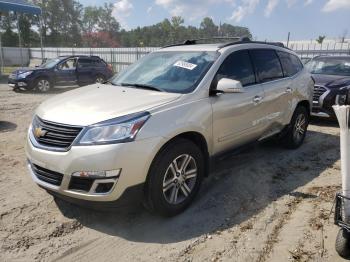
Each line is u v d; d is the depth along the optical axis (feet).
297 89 19.52
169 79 14.32
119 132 10.87
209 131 13.51
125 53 98.12
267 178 16.33
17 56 134.82
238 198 14.25
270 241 11.34
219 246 11.06
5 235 11.43
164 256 10.56
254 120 16.15
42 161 11.43
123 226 12.13
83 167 10.73
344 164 9.61
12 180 15.58
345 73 30.09
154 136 11.30
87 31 272.31
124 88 14.37
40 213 12.80
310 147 21.38
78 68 52.85
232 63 15.31
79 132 11.02
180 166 12.56
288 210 13.33
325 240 11.37
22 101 39.42
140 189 11.31
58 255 10.56
